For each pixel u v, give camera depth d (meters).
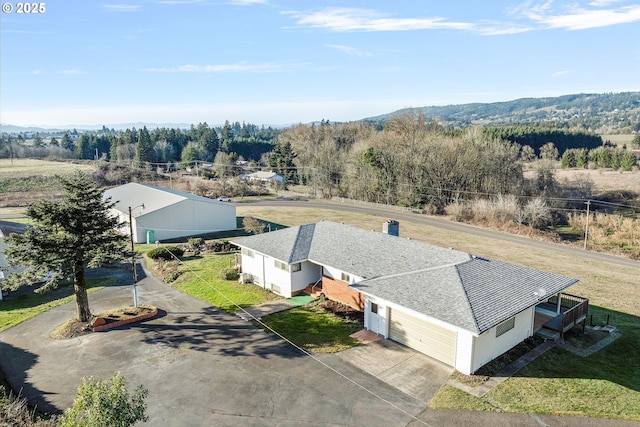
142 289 28.20
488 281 19.73
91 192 22.03
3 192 72.81
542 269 35.06
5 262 28.80
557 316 22.08
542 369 17.42
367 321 21.31
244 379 16.88
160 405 15.21
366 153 69.06
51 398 15.78
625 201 59.56
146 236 41.94
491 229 51.72
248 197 76.44
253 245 28.36
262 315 23.36
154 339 20.55
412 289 19.73
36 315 23.84
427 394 15.77
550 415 14.48
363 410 14.83
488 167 60.66
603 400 15.31
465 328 16.23
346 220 55.50
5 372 17.66
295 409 14.92
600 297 27.23
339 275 25.25
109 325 21.81
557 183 62.62
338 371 17.44
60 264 21.06
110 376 17.23
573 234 50.41
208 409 14.97
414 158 64.31
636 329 21.62
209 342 20.17
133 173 92.00
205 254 36.59
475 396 15.55
